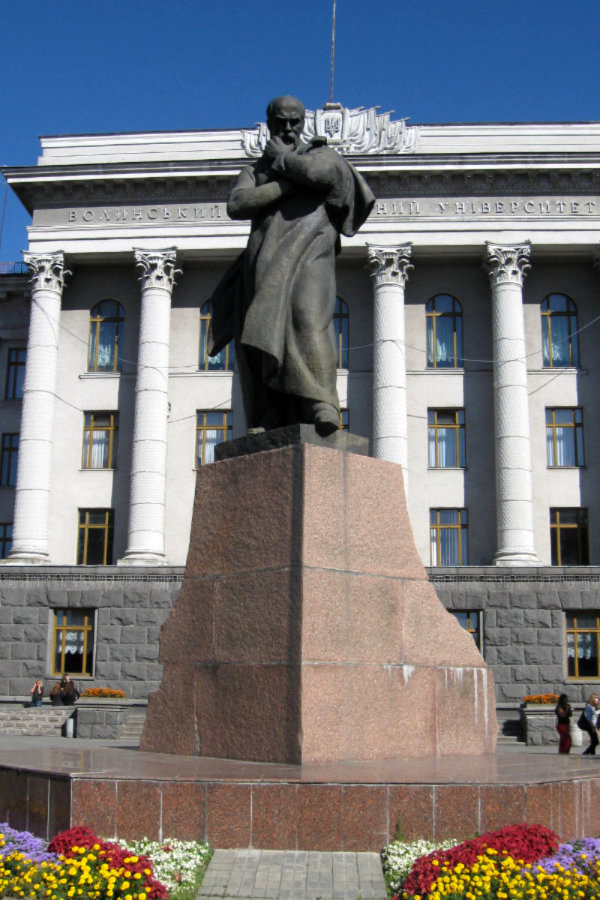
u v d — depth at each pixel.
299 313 8.91
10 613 33.59
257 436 8.67
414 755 8.18
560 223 35.88
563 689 31.55
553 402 35.97
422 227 35.97
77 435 36.81
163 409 35.66
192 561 8.66
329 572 7.97
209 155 37.00
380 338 35.41
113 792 6.66
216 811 6.55
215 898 5.95
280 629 7.81
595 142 36.44
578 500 35.06
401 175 36.09
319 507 8.08
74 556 35.81
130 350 37.50
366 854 6.39
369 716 7.93
